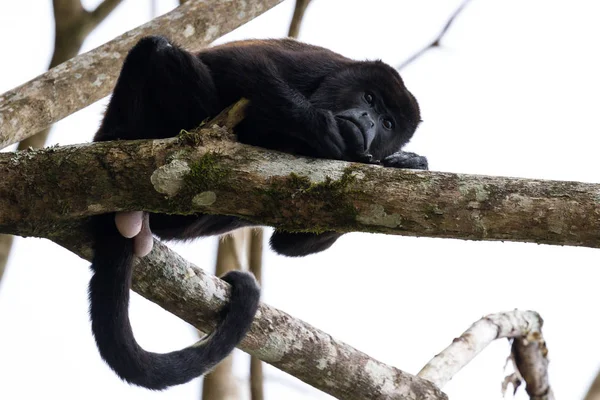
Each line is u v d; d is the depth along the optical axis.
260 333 9.67
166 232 10.33
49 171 7.82
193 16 12.14
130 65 9.21
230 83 9.33
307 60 10.66
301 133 9.16
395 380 10.27
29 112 10.80
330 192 7.50
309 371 9.91
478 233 7.21
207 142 7.83
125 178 7.77
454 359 11.39
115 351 9.01
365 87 10.87
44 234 8.42
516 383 12.23
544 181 7.20
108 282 9.10
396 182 7.43
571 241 7.05
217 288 9.62
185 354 9.28
